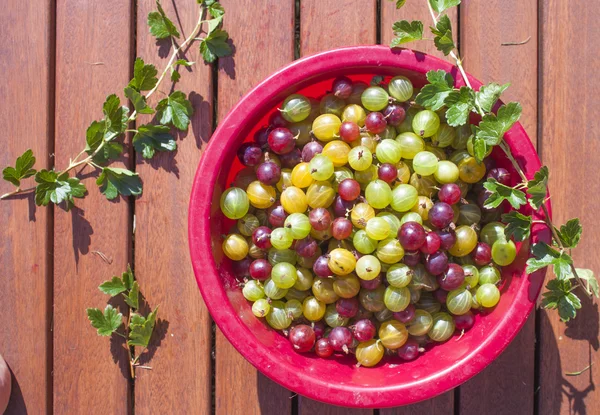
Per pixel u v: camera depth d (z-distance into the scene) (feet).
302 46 2.28
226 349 2.29
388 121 2.08
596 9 2.28
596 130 2.27
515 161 2.00
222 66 2.29
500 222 2.09
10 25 2.32
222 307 1.99
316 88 2.18
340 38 2.28
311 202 2.04
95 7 2.32
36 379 2.30
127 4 2.32
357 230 2.05
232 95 2.28
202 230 2.00
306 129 2.12
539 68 2.29
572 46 2.28
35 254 2.31
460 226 2.04
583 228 2.26
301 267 2.09
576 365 2.26
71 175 2.31
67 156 2.31
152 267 2.29
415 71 2.02
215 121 2.34
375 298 2.03
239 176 2.14
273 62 2.29
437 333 2.06
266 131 2.12
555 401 2.26
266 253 2.11
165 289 2.29
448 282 1.99
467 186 2.10
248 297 2.11
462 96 1.97
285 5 2.29
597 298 2.27
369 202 2.02
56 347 2.30
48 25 2.32
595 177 2.27
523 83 2.27
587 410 2.25
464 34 2.28
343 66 2.02
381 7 2.29
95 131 2.25
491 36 2.28
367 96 2.06
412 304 2.04
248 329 2.00
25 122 2.31
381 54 2.02
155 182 2.29
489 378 2.26
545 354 2.27
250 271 2.08
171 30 2.27
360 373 2.05
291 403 2.29
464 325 2.08
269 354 1.98
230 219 2.20
